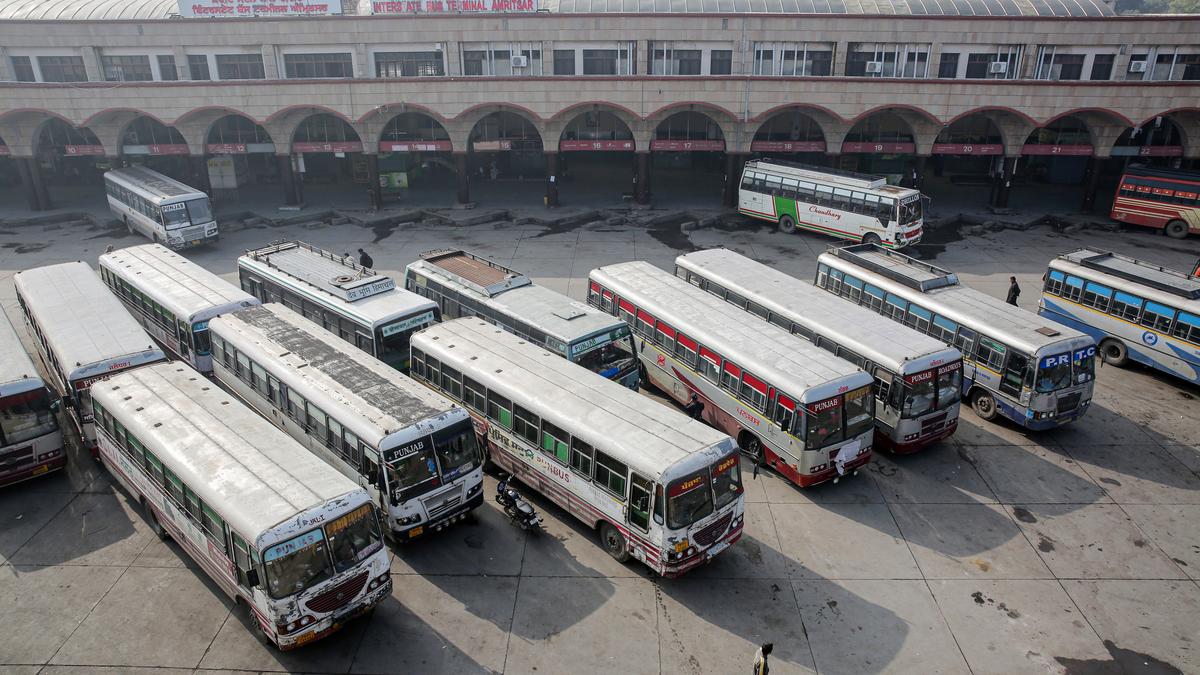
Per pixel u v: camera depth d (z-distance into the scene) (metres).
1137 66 39.59
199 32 41.00
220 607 13.99
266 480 13.06
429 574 14.87
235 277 32.16
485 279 23.27
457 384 18.44
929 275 23.66
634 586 14.60
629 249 36.12
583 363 19.38
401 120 46.34
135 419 15.28
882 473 18.48
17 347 18.92
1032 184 50.50
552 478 16.19
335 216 42.03
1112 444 19.83
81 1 44.47
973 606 14.16
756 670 11.72
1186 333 22.16
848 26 39.94
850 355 19.55
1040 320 20.78
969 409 21.64
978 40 39.91
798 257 35.06
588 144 42.22
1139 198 38.88
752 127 40.75
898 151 41.19
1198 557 15.55
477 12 40.47
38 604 14.02
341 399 16.06
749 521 16.59
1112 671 12.73
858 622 13.74
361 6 46.62
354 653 12.94
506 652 12.98
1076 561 15.40
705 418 20.20
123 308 21.59
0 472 16.86
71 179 50.41
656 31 40.50
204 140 41.88
